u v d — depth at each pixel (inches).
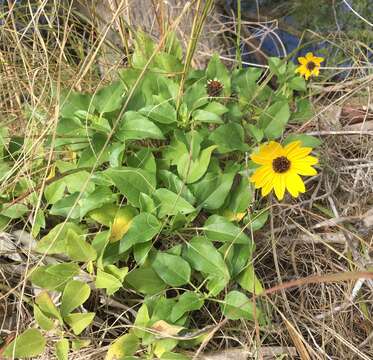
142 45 18.2
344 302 15.1
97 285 13.7
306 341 14.9
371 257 15.9
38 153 16.2
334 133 17.8
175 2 22.3
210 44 24.9
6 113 19.1
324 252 16.2
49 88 18.9
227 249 14.1
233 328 14.3
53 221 16.1
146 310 13.7
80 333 14.4
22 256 15.6
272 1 33.9
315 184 17.2
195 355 13.0
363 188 17.2
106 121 15.2
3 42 20.4
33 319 14.8
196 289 13.9
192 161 14.9
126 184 14.3
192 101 16.0
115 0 18.2
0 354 13.6
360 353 14.1
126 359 13.1
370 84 20.5
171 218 14.7
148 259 14.2
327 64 26.2
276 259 14.5
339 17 31.2
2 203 15.8
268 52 31.4
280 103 16.4
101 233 14.4
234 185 15.5
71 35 21.7
